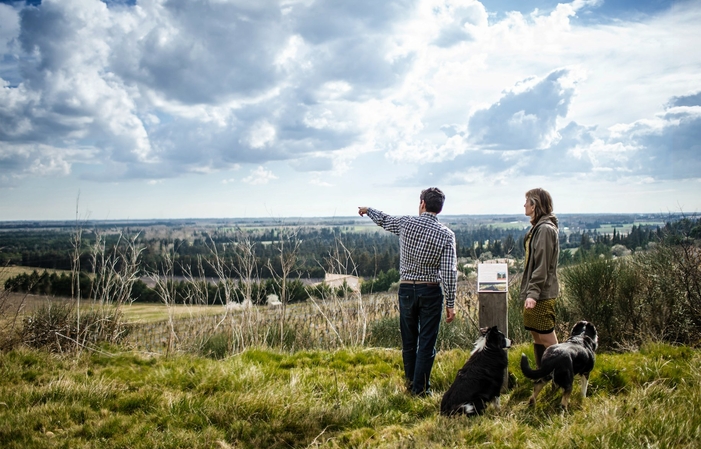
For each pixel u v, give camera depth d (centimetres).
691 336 691
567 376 406
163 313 862
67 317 753
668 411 358
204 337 800
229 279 869
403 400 485
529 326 476
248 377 528
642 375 486
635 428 335
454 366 557
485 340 437
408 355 517
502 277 496
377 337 855
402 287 507
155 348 745
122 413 455
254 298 891
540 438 345
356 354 655
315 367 612
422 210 514
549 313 466
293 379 526
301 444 402
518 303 836
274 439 405
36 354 648
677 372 486
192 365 593
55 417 429
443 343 809
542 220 470
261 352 668
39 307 768
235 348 776
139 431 411
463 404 410
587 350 440
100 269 821
